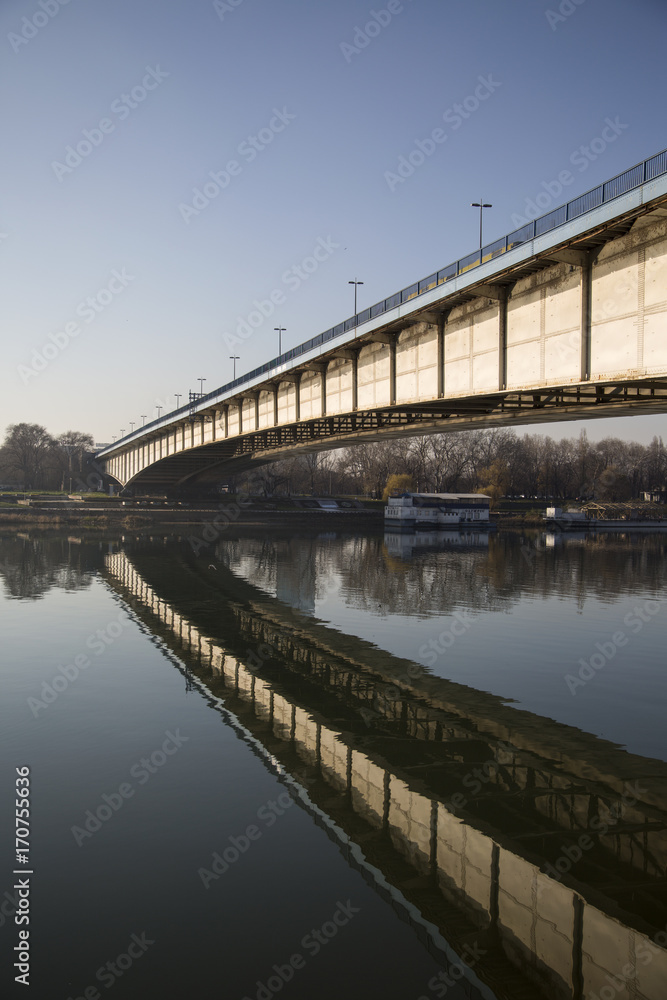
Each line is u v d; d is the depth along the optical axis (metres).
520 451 183.50
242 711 25.53
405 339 38.12
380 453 178.00
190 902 14.27
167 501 137.00
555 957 13.07
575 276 25.41
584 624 40.78
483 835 17.53
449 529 127.69
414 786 20.05
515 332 29.03
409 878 15.48
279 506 143.88
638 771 21.28
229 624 40.53
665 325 21.47
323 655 33.84
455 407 38.03
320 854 16.22
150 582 55.69
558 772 21.14
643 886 15.53
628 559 78.44
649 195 20.27
